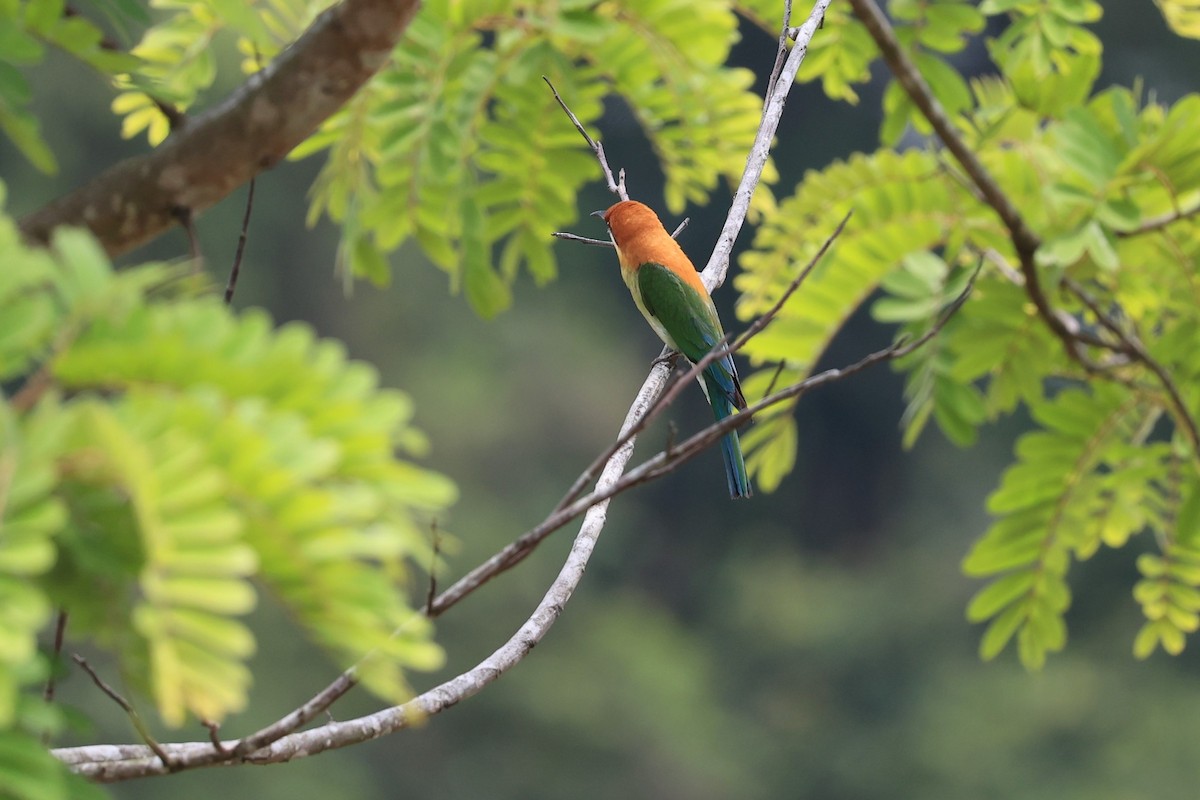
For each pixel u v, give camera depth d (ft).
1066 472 36.73
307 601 10.89
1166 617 38.11
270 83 21.43
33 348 11.01
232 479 10.44
